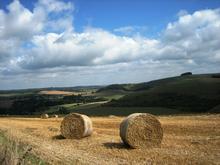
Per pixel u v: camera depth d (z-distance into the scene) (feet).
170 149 46.21
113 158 41.75
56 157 43.06
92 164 38.17
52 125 97.96
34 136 69.56
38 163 38.29
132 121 49.85
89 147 51.65
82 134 64.03
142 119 50.16
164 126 72.38
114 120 102.42
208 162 36.81
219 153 41.24
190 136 56.59
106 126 83.05
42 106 323.57
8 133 72.13
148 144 49.80
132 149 48.67
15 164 25.99
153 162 38.17
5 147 29.19
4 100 391.65
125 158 41.42
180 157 39.99
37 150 48.24
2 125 107.96
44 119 137.28
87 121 65.00
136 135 49.73
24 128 91.30
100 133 69.62
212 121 76.89
